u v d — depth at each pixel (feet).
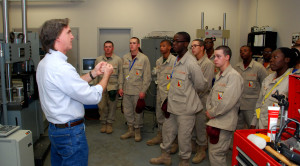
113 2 19.75
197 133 9.27
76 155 4.93
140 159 9.58
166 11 19.75
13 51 8.66
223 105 6.34
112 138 11.81
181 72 7.46
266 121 6.02
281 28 14.74
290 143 3.69
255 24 18.06
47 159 9.34
